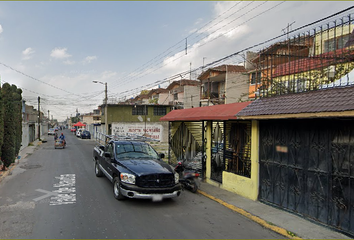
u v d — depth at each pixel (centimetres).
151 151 924
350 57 679
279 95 747
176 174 748
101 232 514
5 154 1248
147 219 600
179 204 733
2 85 1298
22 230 518
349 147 512
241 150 845
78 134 4991
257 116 670
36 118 5631
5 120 1259
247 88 2320
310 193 594
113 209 666
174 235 512
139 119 3447
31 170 1269
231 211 679
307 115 530
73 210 653
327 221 552
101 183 973
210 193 842
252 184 769
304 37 759
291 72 822
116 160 816
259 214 641
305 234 523
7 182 991
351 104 462
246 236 520
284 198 669
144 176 692
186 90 3331
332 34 829
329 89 605
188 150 1175
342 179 523
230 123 904
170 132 1356
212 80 2784
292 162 644
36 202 722
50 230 520
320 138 572
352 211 502
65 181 1007
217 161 978
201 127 1091
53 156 1881
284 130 670
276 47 841
